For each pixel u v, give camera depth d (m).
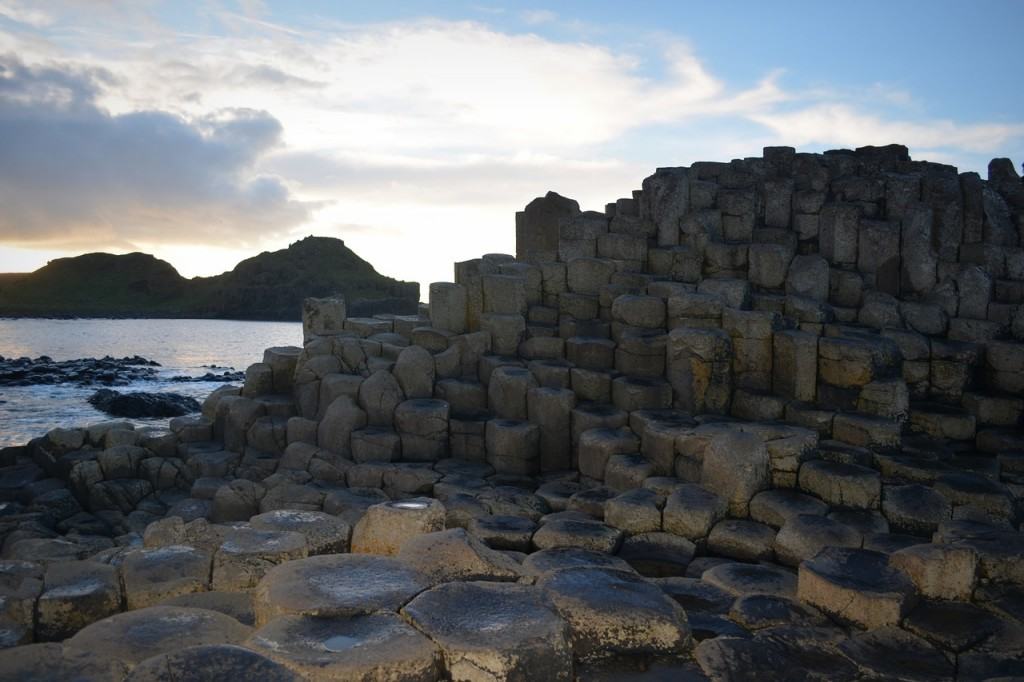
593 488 10.94
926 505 8.88
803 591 6.34
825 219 16.02
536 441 12.67
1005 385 12.63
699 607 6.47
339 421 13.29
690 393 12.46
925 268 15.07
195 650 4.10
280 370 15.19
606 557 7.37
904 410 11.55
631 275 15.41
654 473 10.91
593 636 5.18
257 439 13.99
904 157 19.09
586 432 11.93
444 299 15.09
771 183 16.83
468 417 13.37
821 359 11.95
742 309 14.29
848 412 11.43
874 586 6.02
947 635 5.64
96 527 12.31
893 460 10.16
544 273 15.81
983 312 14.53
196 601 5.87
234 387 15.59
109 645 4.63
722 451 9.55
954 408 12.32
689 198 16.81
